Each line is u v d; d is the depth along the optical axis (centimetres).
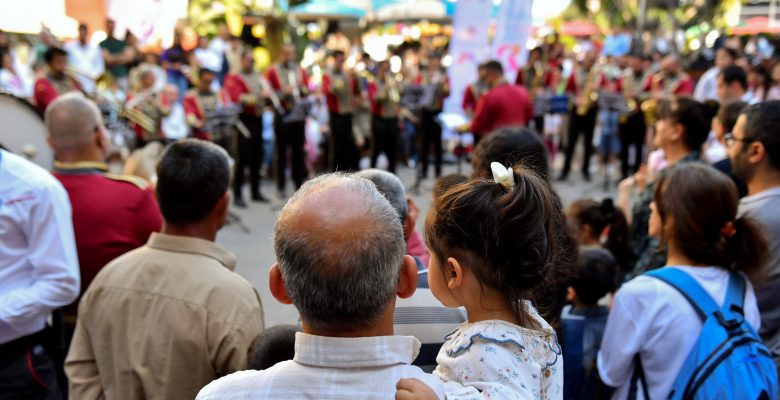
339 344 103
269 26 1382
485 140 239
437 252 131
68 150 234
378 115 884
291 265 104
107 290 181
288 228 105
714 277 193
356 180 112
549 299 160
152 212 242
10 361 196
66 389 226
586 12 2683
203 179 184
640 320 189
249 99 767
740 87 449
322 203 106
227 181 192
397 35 1700
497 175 129
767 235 199
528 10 932
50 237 195
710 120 325
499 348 120
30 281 197
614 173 1030
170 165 184
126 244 234
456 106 969
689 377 179
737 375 173
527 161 221
